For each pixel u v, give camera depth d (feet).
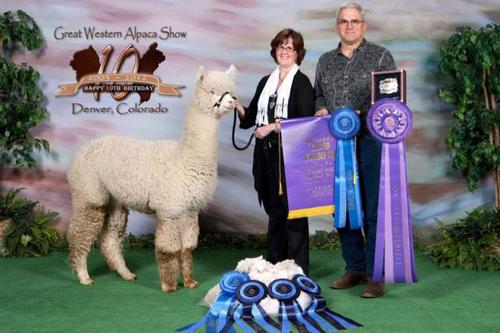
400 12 21.54
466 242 18.88
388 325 12.94
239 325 12.72
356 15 14.97
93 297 15.25
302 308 13.47
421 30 21.56
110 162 15.89
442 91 20.79
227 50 21.80
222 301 13.48
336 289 16.07
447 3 21.47
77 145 22.12
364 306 14.43
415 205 21.91
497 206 20.75
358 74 15.20
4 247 20.12
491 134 20.51
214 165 15.46
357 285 16.40
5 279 17.19
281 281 13.67
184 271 16.17
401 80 14.64
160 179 15.30
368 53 15.20
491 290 15.85
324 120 15.46
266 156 16.30
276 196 16.51
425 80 21.65
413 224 21.97
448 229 19.81
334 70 15.53
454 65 20.01
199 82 15.03
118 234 17.22
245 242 21.52
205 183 15.39
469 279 17.06
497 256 18.16
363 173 15.44
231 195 22.03
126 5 21.77
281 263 14.98
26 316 13.65
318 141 15.51
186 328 12.71
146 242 21.54
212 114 15.01
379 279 15.06
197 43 21.84
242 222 22.11
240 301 13.25
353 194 15.31
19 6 21.88
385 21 21.61
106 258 17.21
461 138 20.31
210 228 22.15
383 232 15.03
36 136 22.13
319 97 16.26
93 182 16.20
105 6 21.80
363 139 15.37
